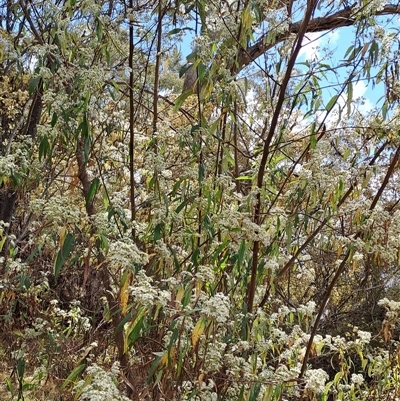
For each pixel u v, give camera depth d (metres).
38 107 4.11
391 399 2.88
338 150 2.57
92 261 2.31
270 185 2.64
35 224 2.76
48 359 2.49
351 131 2.67
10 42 2.61
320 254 3.41
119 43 2.59
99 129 2.90
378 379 2.88
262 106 2.90
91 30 2.50
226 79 2.31
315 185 2.32
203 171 2.29
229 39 2.31
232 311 2.20
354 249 2.43
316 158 2.33
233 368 2.06
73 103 2.27
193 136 2.43
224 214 2.22
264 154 2.32
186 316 1.83
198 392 2.02
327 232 2.75
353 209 2.53
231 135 2.98
